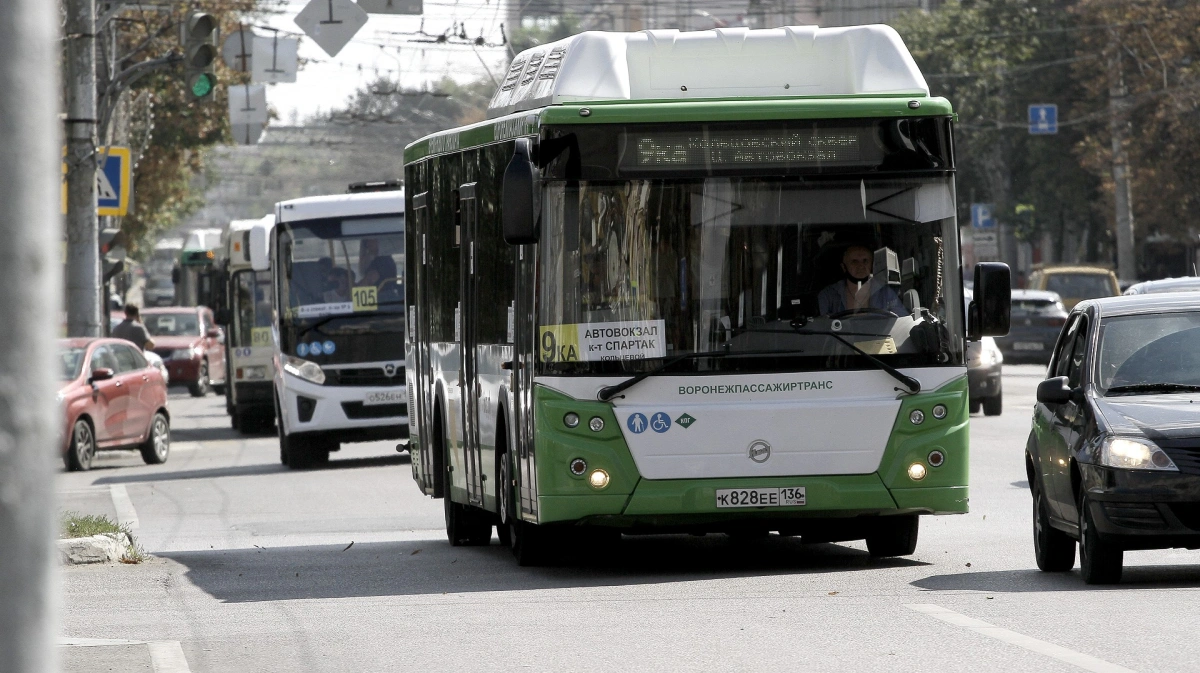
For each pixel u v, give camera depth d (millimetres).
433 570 31031
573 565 31234
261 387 80688
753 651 20281
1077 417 26438
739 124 27828
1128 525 24609
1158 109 131000
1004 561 29797
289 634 22922
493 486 31688
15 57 7184
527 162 27047
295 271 59406
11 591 7125
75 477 60188
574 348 27641
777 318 27828
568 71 28797
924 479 27922
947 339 28141
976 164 167000
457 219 34656
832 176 28016
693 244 27750
